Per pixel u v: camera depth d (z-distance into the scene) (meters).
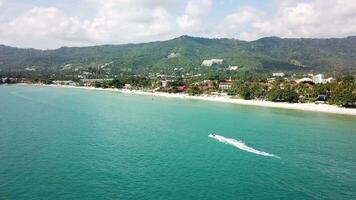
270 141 112.50
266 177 78.44
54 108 186.38
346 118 164.25
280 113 180.00
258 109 197.38
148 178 76.12
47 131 121.31
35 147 98.81
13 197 64.69
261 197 67.75
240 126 139.38
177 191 69.50
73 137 113.25
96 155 92.56
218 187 72.00
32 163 84.06
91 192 67.94
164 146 104.25
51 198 64.69
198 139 114.44
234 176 78.56
